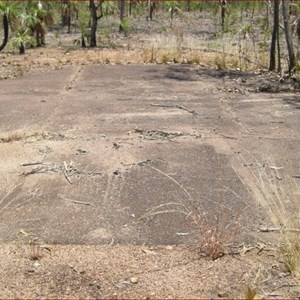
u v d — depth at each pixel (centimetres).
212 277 281
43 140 534
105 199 384
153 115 645
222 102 724
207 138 538
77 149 498
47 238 327
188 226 339
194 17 2769
